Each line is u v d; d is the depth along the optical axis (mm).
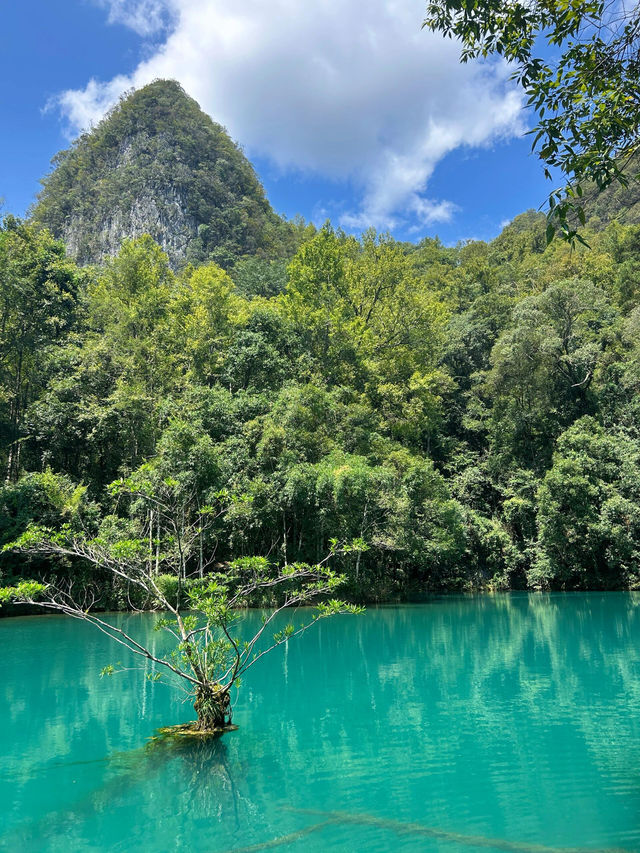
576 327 38156
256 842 4953
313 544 26156
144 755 7156
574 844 4871
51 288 30422
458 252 87938
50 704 9641
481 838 5000
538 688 10477
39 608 22688
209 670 8219
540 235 75875
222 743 7586
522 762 6781
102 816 5508
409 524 26906
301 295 35969
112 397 26359
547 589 31797
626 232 54938
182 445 23844
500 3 4547
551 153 4102
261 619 20562
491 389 39938
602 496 31094
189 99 111812
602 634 16875
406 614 22062
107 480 28281
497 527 33375
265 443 25438
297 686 10805
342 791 6012
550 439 37000
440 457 39688
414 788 6070
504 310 50375
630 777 6301
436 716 8734
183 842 4984
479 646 15086
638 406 34469
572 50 4164
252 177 109938
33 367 30562
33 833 5180
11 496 23562
